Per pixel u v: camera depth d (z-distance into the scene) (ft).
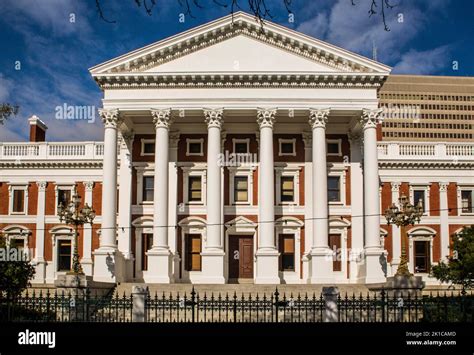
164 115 156.35
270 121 156.35
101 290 133.39
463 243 130.11
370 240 152.15
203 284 142.20
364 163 156.15
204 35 157.07
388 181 187.93
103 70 156.35
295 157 169.68
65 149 193.47
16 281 108.37
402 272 124.77
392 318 90.99
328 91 157.38
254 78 155.84
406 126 394.32
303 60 158.40
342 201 168.55
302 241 166.30
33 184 193.26
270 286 136.87
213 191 154.61
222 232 160.97
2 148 193.88
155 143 163.53
